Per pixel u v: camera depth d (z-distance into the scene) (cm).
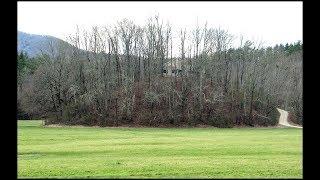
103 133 6488
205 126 8844
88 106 9300
